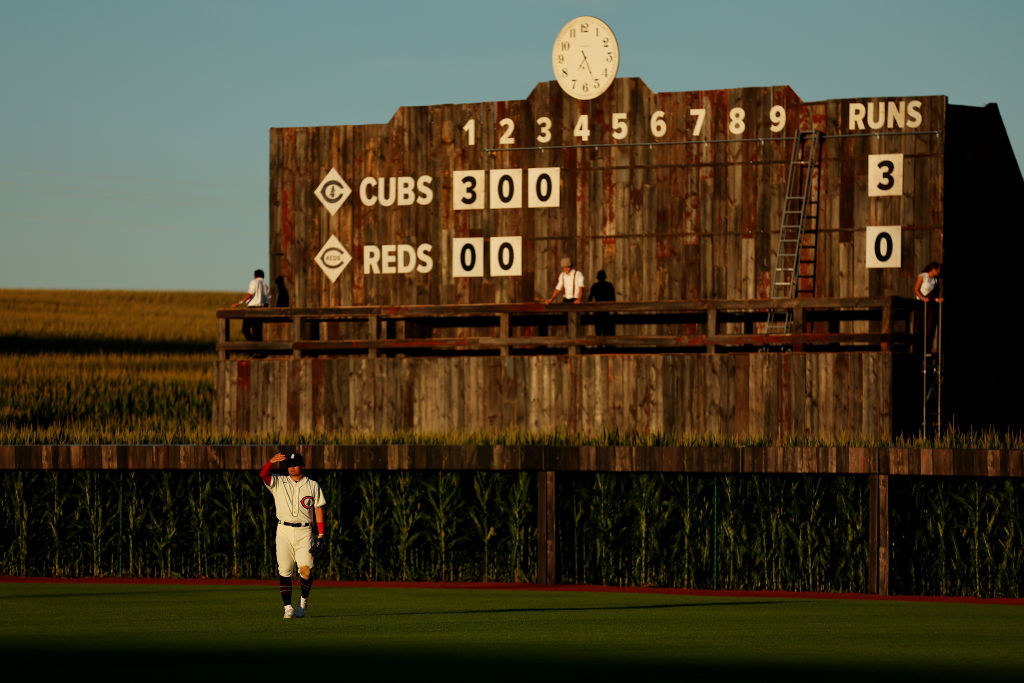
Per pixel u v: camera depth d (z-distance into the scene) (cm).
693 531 7100
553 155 9662
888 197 9094
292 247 10069
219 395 9550
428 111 9894
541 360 9031
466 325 9812
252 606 5884
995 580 6756
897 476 6806
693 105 9438
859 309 9056
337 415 9362
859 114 9156
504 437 7675
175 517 7612
